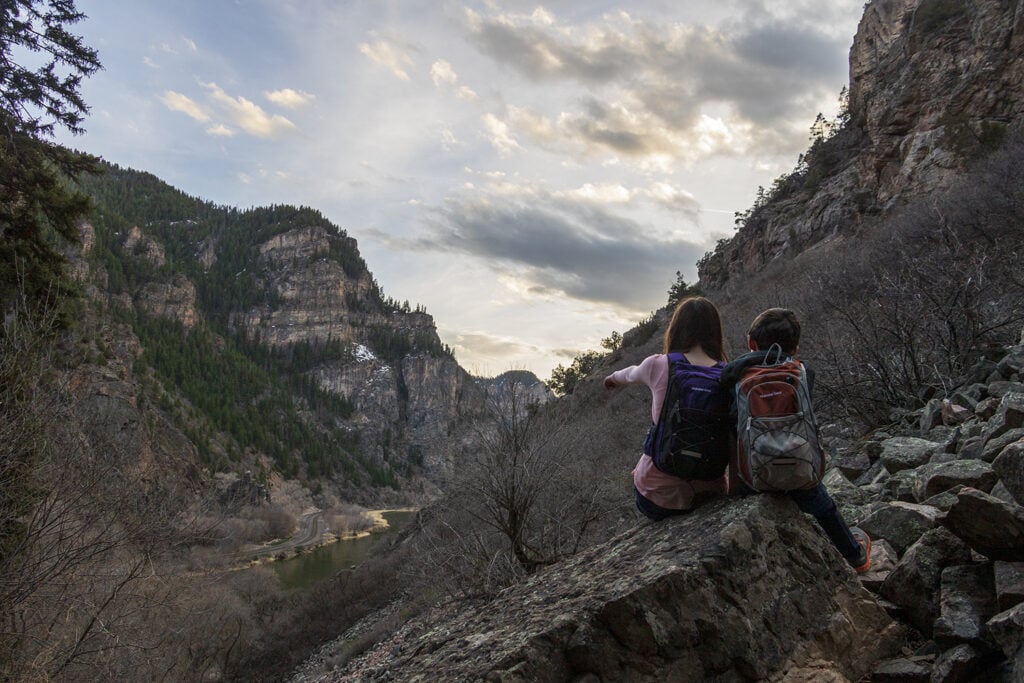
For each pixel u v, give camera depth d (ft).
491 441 23.73
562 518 25.34
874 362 24.86
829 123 194.18
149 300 655.76
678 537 9.98
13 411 20.79
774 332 9.68
